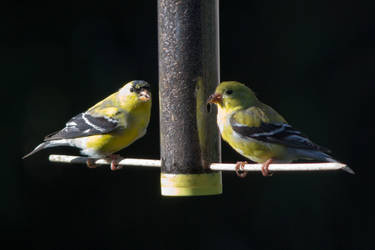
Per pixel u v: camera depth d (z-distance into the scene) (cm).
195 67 1058
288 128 995
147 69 1567
